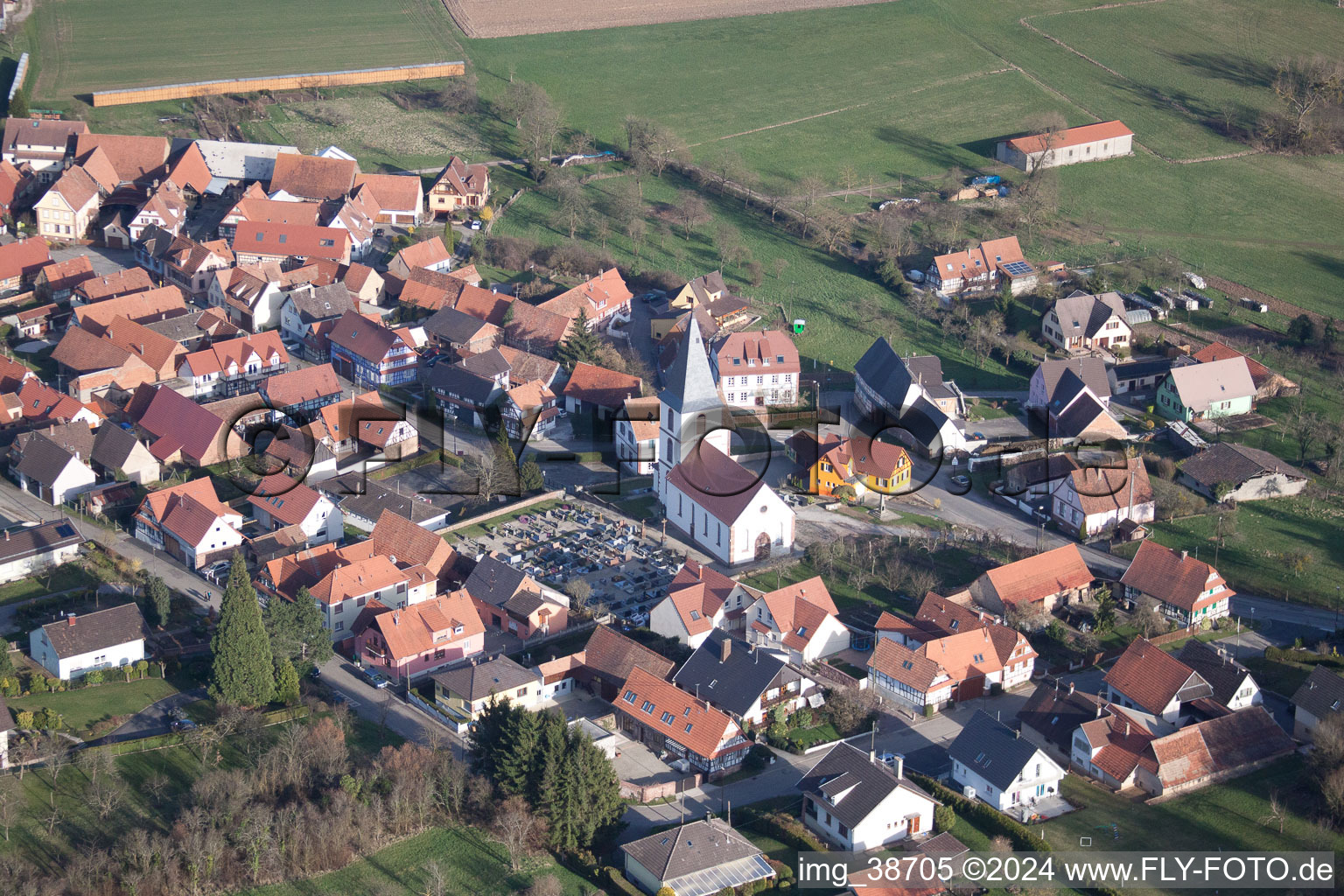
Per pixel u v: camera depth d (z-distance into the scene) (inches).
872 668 6953.7
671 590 7362.2
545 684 6781.5
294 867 5600.4
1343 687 6638.8
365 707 6683.1
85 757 6018.7
